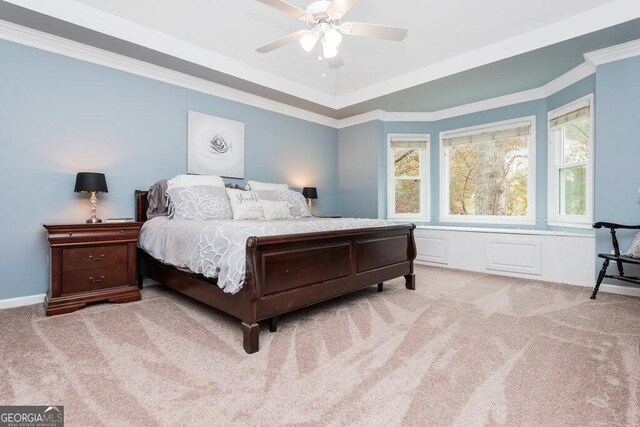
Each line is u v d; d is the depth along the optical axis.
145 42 3.07
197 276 2.40
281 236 2.02
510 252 3.97
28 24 2.69
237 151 4.26
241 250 1.97
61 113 2.97
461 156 5.02
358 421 1.27
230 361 1.76
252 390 1.48
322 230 2.45
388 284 3.56
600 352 1.86
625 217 3.09
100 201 3.20
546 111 4.11
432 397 1.43
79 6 2.71
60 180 2.97
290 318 2.45
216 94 4.07
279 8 2.16
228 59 3.70
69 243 2.59
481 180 4.82
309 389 1.49
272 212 3.46
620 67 3.07
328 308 2.69
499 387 1.50
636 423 1.25
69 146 3.01
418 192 5.34
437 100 4.59
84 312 2.57
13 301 2.73
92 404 1.37
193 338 2.07
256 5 2.89
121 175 3.32
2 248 2.71
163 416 1.29
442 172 5.14
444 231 4.55
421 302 2.86
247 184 4.18
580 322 2.35
